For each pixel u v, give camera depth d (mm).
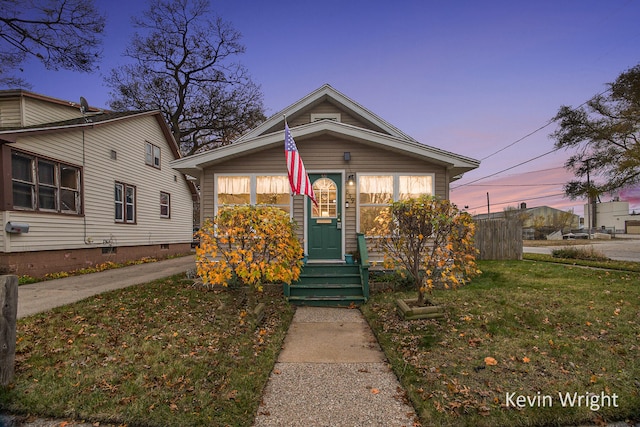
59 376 3162
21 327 4500
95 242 11203
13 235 8141
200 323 4805
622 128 14281
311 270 7320
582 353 3662
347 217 8109
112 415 2596
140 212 14094
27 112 10000
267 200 8125
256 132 10062
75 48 12320
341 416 2676
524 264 10203
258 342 4215
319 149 8180
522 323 4637
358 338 4555
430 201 5035
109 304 5738
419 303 5234
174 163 7719
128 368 3344
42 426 2514
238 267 4633
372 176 8188
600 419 2584
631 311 5000
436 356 3703
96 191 11344
